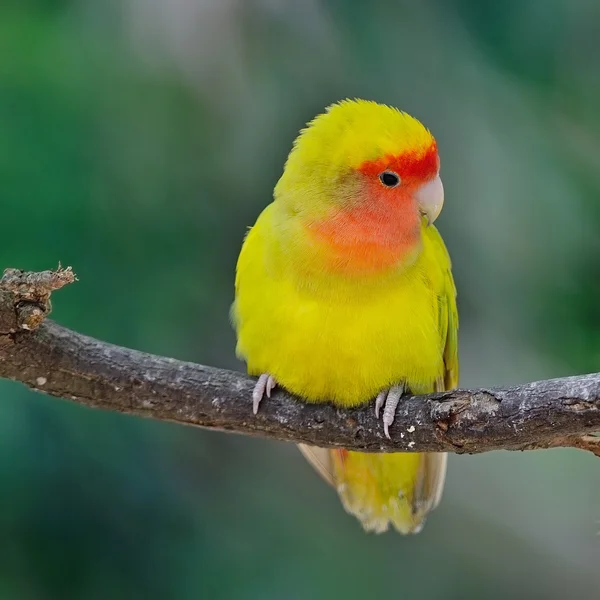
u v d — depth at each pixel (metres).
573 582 12.38
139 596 10.62
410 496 8.73
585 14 11.15
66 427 10.35
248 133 11.23
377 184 7.41
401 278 7.48
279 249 7.47
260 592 11.13
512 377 11.48
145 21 11.05
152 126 10.88
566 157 11.09
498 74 11.34
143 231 10.70
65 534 10.38
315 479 12.34
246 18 11.21
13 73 10.34
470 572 12.37
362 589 11.72
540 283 11.10
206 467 11.62
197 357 11.12
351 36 11.33
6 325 6.28
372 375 7.32
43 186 10.18
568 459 12.71
